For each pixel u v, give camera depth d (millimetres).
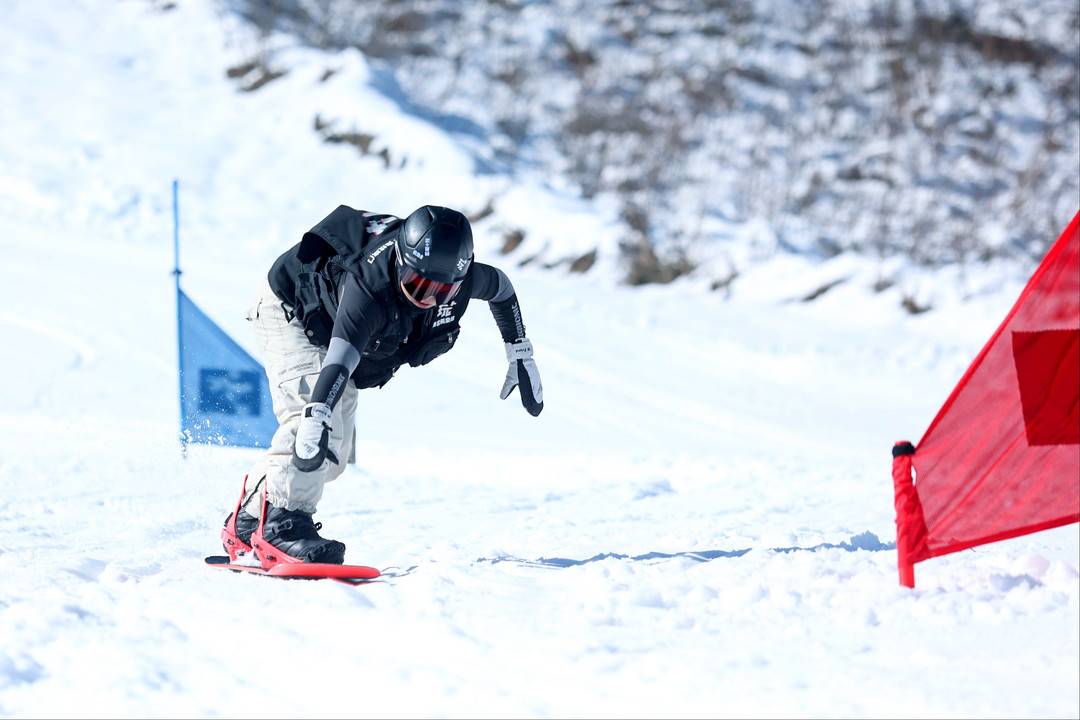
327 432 13023
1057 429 11773
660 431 39781
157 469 27047
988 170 83938
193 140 74062
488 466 30969
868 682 9109
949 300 61812
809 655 9922
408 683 9320
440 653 10156
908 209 78688
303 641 10500
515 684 9336
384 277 13336
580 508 23266
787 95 93062
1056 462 11789
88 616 11320
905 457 12062
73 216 61875
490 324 53094
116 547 17391
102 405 36125
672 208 75375
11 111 74250
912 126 88938
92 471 26547
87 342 43000
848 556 14430
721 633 10734
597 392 45094
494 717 8555
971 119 89500
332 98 78125
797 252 70750
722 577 13281
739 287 65500
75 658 9914
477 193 71375
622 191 78312
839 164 84438
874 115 90812
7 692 9117
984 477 11945
